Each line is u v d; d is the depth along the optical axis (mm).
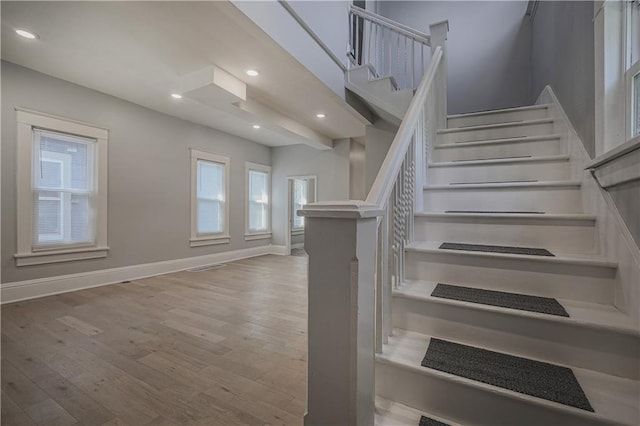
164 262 4574
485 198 1963
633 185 1134
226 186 5680
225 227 5668
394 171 1352
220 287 3752
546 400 951
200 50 2695
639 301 1090
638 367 1039
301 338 2232
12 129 3043
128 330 2379
